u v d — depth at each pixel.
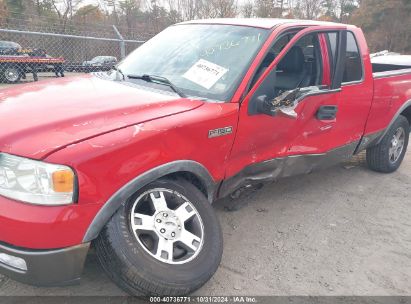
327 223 4.18
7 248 2.30
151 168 2.63
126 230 2.54
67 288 2.91
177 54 3.77
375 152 5.48
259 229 3.93
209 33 3.87
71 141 2.37
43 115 2.62
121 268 2.48
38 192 2.27
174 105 2.99
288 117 3.30
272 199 4.61
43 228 2.24
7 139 2.38
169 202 2.88
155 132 2.64
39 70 11.19
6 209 2.27
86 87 3.30
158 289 2.57
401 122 5.50
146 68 3.76
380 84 4.84
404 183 5.46
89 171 2.33
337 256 3.61
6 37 11.88
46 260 2.31
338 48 4.17
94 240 2.53
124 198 2.50
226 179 3.34
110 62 9.12
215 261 2.89
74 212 2.30
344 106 4.30
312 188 5.02
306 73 4.07
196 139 2.91
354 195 4.92
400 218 4.44
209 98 3.24
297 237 3.85
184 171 2.96
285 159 3.85
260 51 3.44
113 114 2.70
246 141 3.35
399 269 3.50
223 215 4.13
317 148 4.15
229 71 3.39
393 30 52.47
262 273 3.27
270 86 3.43
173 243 2.79
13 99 3.01
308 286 3.17
